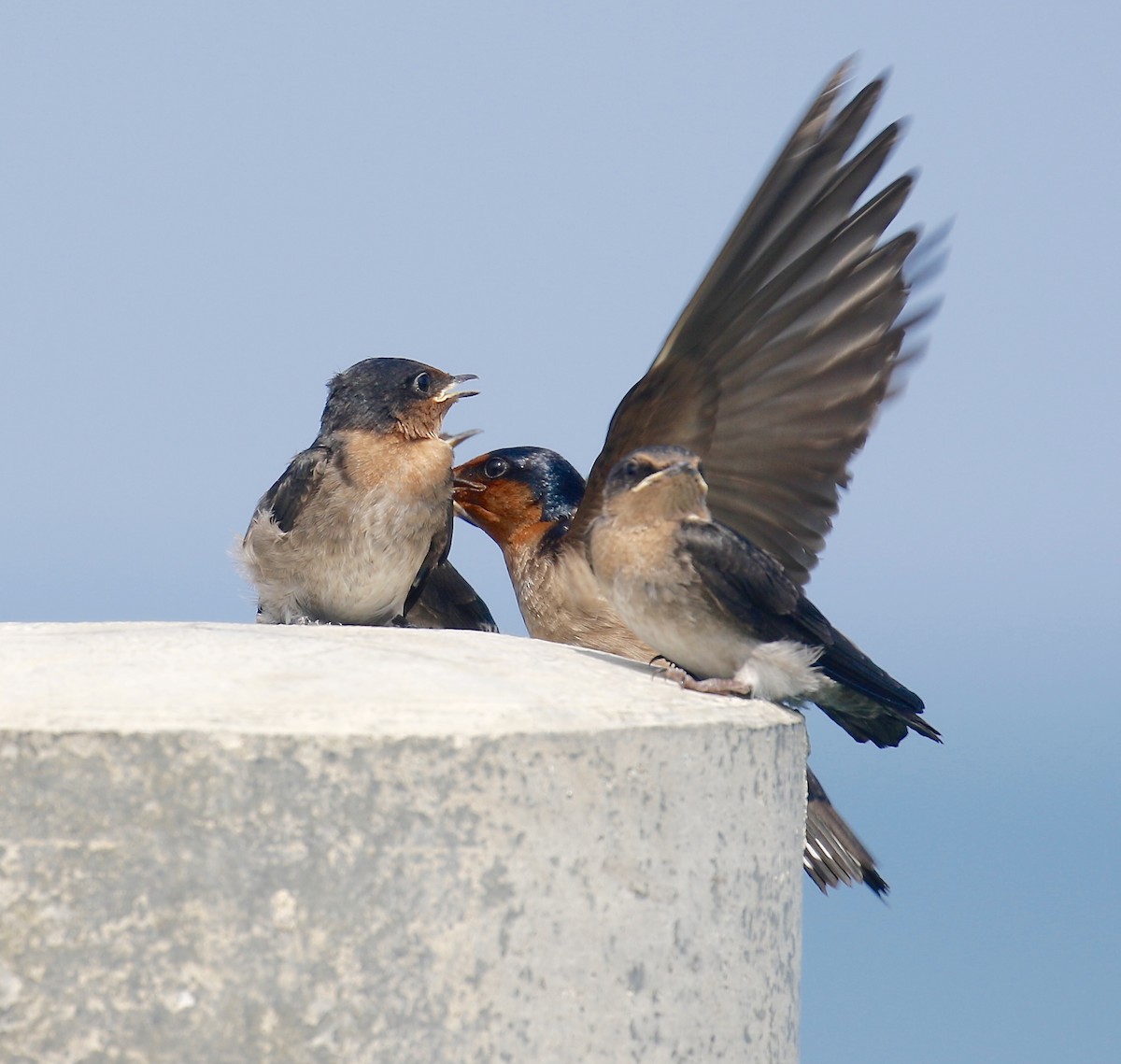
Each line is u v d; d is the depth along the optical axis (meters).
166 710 6.54
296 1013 6.37
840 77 10.19
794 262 10.36
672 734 7.17
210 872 6.34
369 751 6.46
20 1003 6.32
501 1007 6.65
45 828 6.34
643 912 7.04
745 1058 7.58
